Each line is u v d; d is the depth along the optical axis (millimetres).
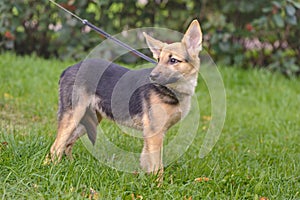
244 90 8750
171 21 9695
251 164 5191
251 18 9641
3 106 6734
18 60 8844
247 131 6668
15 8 9078
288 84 9258
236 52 9703
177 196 4105
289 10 8656
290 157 5434
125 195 4055
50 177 4137
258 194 4383
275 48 9859
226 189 4418
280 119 7285
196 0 9680
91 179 4195
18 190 3959
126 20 9641
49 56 9867
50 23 9516
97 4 9352
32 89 7598
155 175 4426
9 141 4793
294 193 4484
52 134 5477
